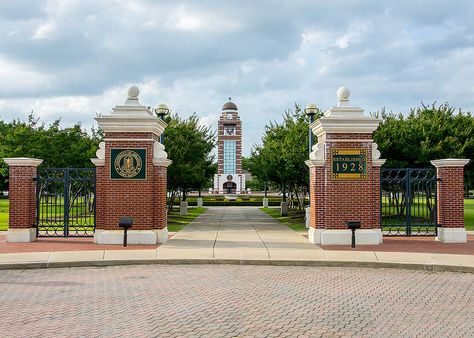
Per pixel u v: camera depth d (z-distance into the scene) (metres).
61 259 13.01
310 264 13.03
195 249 14.92
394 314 8.05
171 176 28.20
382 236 17.39
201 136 32.56
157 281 10.71
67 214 17.58
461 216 17.02
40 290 9.77
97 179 16.58
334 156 16.39
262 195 78.00
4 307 8.39
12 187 16.84
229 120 86.62
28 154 28.27
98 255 13.66
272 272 11.99
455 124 27.42
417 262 12.77
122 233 16.20
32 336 6.80
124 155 16.34
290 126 29.30
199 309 8.26
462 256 13.62
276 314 7.98
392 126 26.56
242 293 9.52
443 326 7.39
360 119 16.28
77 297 9.12
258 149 36.75
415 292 9.78
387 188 24.45
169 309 8.25
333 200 16.34
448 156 25.19
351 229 15.58
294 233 19.94
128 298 9.05
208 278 11.10
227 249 14.94
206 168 34.69
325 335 6.92
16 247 15.34
